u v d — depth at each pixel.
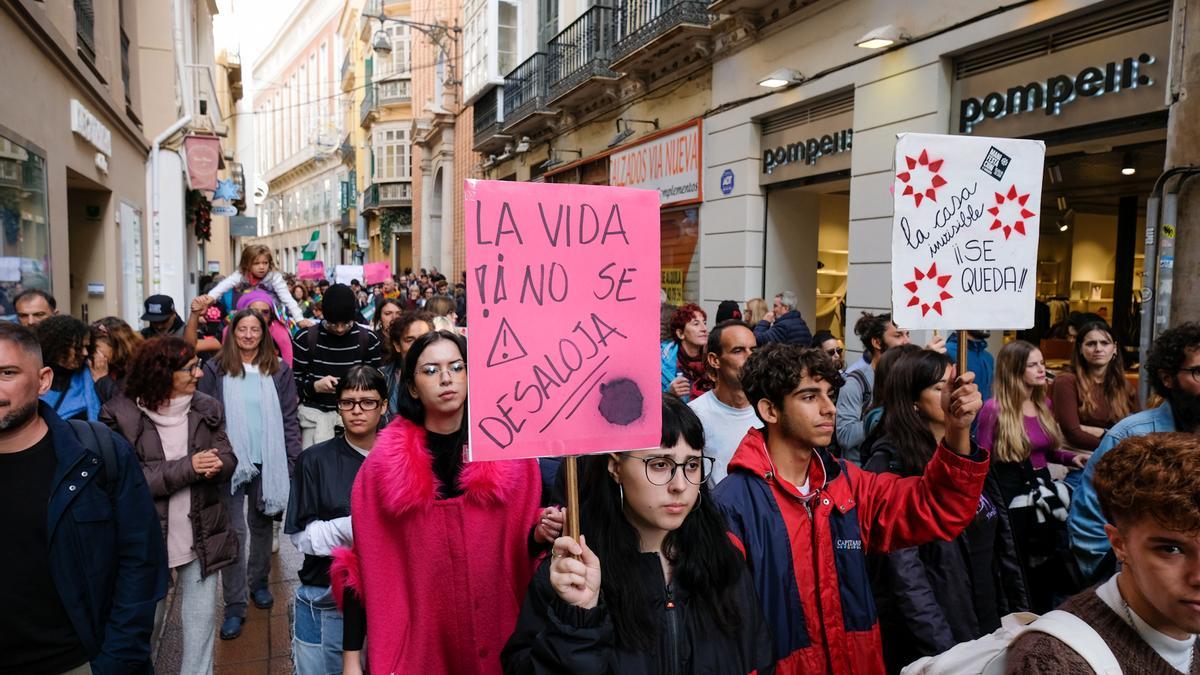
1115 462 1.39
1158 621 1.33
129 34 12.58
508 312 1.86
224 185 20.52
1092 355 4.39
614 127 14.19
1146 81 5.68
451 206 27.77
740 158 10.44
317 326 5.54
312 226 59.41
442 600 2.22
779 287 10.57
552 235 1.91
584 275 1.93
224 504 3.55
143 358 3.34
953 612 2.82
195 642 3.42
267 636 4.35
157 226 13.97
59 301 7.31
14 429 2.24
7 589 2.24
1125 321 7.11
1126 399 4.41
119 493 2.47
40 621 2.28
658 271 2.00
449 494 2.29
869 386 4.59
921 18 7.51
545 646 1.67
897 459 2.88
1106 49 5.99
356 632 2.39
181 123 14.05
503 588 2.25
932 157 2.53
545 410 1.85
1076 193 7.29
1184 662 1.35
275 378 4.79
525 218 1.89
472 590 2.21
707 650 1.83
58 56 7.15
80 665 2.35
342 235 51.41
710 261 11.16
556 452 1.84
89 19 9.02
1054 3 6.20
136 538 2.50
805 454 2.36
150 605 2.52
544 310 1.89
